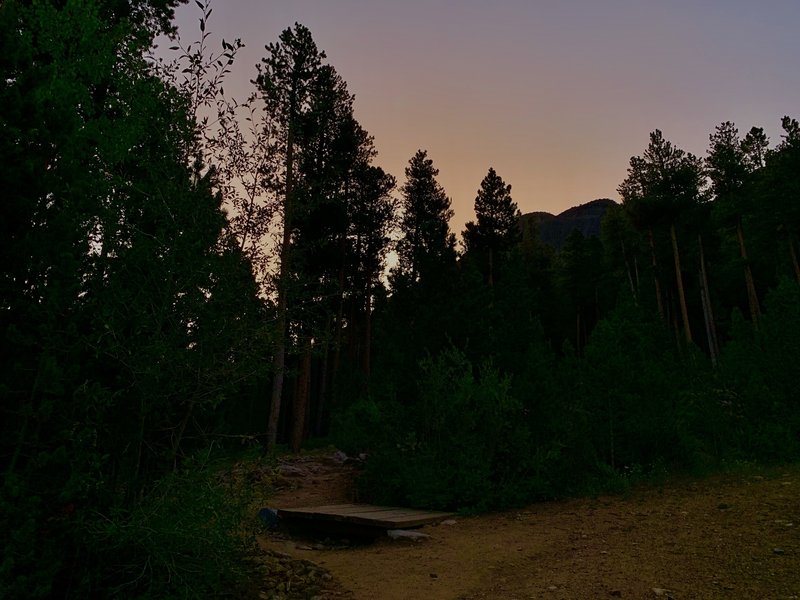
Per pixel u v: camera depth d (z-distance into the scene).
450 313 13.84
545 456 11.67
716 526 7.73
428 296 14.29
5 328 4.33
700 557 6.48
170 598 4.62
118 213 5.30
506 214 49.41
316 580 6.59
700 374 14.62
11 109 4.47
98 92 7.37
